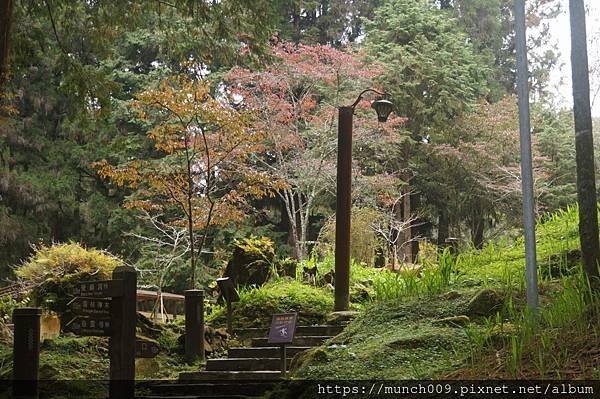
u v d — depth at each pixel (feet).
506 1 89.15
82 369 25.75
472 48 81.20
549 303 21.65
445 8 86.94
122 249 67.82
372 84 65.82
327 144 57.41
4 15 24.86
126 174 38.22
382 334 23.07
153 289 61.52
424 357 19.67
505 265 27.22
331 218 55.36
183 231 48.24
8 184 65.46
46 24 62.80
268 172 61.05
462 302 24.17
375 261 49.47
